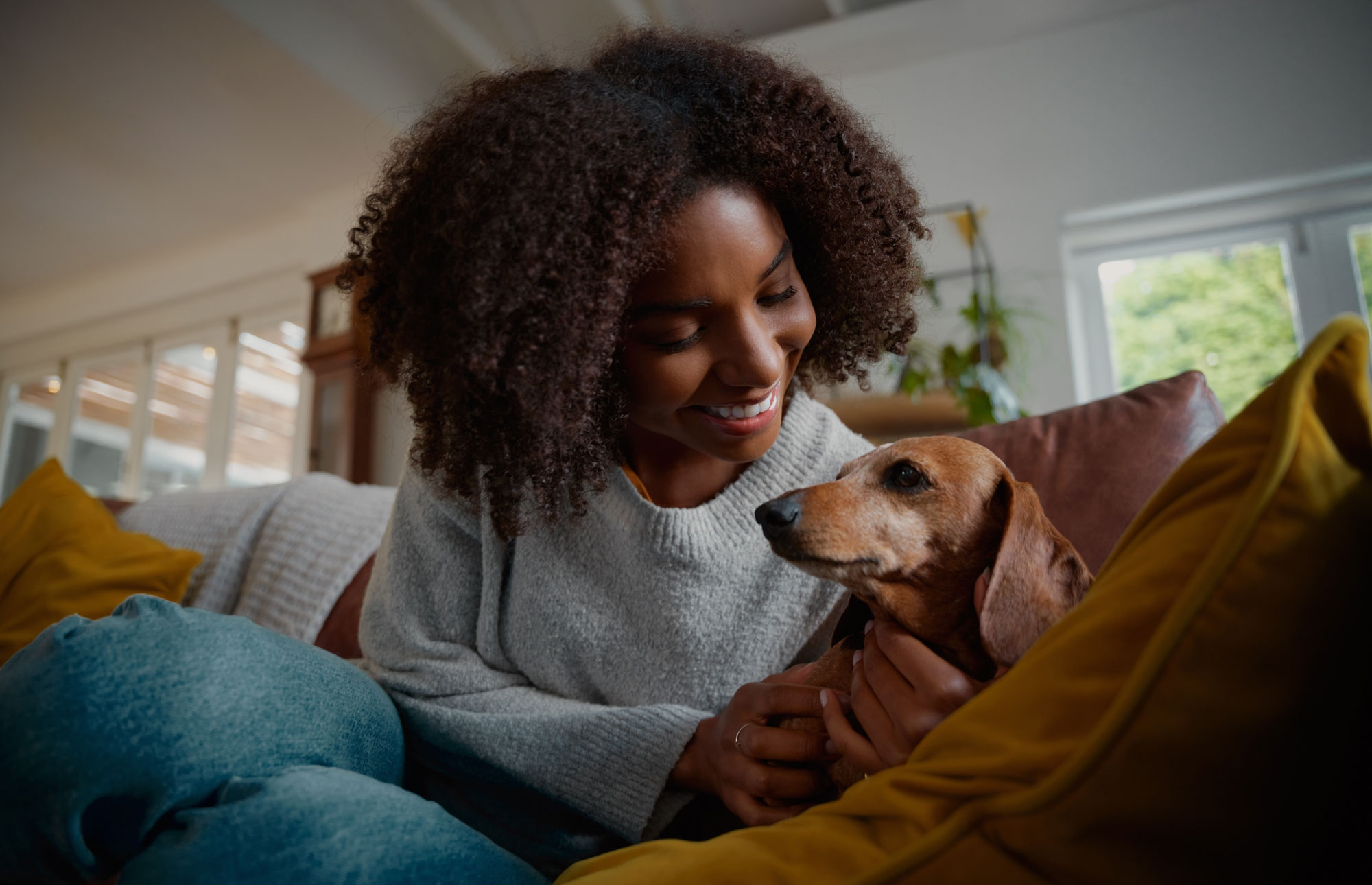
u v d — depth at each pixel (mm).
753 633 907
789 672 840
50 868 591
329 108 3648
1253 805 411
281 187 4277
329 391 3592
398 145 975
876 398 2424
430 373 862
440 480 974
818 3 3152
